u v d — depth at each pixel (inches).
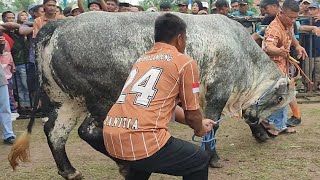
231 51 210.8
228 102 227.3
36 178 210.1
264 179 198.2
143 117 127.9
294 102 282.0
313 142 254.7
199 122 136.6
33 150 257.3
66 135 194.7
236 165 218.4
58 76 186.4
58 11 334.3
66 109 193.5
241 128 292.4
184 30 139.6
